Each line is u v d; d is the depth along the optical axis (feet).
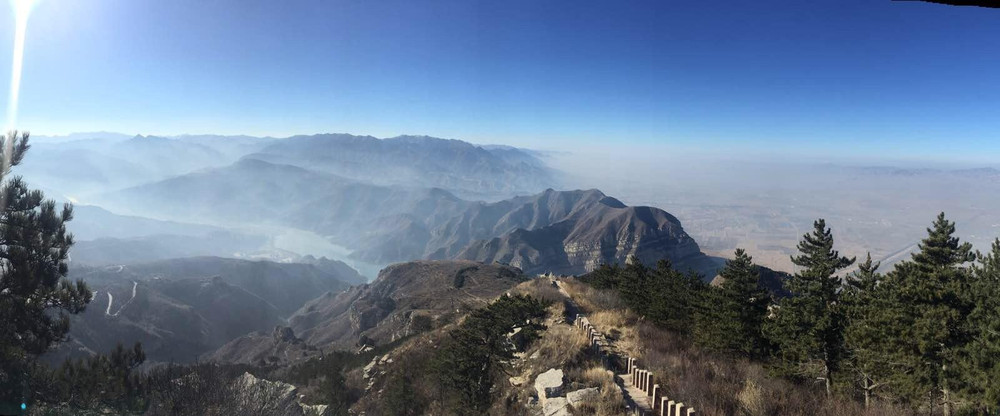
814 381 72.79
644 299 122.31
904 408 60.13
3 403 44.80
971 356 57.11
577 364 75.61
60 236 59.52
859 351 66.64
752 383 55.62
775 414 50.29
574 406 56.59
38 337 55.98
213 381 48.21
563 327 99.55
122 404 49.83
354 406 127.85
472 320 100.99
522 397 74.02
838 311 75.00
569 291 152.66
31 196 58.59
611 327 98.94
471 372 90.74
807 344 70.69
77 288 59.26
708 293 95.96
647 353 75.20
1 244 57.06
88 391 49.34
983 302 60.39
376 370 146.20
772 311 90.22
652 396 55.77
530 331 96.53
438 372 104.42
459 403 89.61
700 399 51.39
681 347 87.56
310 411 63.31
